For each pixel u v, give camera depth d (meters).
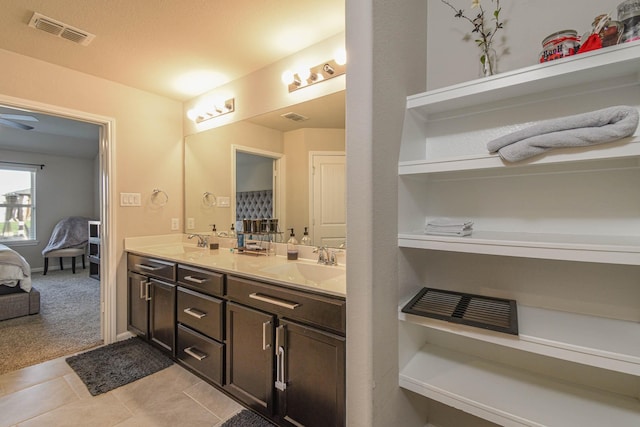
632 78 1.04
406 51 1.27
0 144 5.09
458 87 1.16
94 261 4.87
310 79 2.04
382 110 1.09
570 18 1.16
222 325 1.82
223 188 2.72
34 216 5.56
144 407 1.76
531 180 1.26
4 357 2.31
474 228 1.38
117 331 2.66
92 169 6.24
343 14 1.73
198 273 1.98
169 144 3.00
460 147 1.40
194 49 2.10
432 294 1.37
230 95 2.61
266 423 1.62
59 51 2.11
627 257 0.84
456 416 1.45
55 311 3.38
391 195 1.17
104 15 1.72
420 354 1.41
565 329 1.04
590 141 0.86
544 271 1.23
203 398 1.84
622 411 1.04
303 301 1.43
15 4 1.62
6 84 2.10
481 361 1.36
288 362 1.50
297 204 2.19
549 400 1.10
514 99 1.25
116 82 2.62
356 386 1.09
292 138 2.21
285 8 1.67
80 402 1.80
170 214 3.01
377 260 1.08
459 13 1.38
